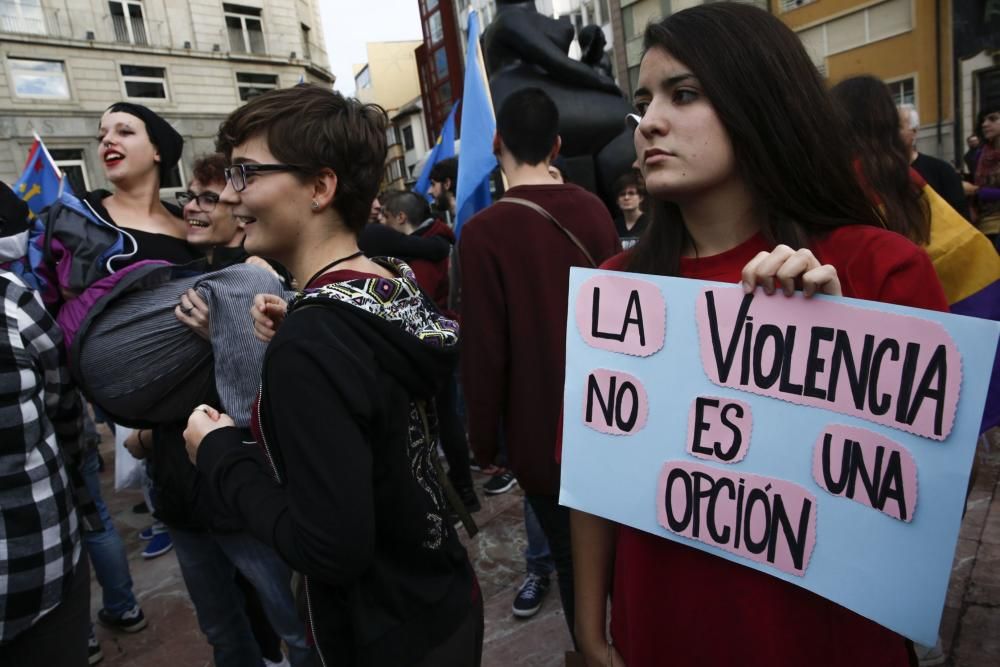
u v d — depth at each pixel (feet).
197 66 74.90
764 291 2.48
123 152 6.21
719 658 2.70
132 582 8.44
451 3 105.09
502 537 9.18
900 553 2.26
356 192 3.51
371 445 3.18
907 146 6.15
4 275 4.14
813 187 2.61
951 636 6.03
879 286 2.47
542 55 10.92
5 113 61.98
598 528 3.26
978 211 12.27
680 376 2.68
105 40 68.08
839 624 2.55
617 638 3.12
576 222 5.62
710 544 2.64
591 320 2.91
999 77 40.63
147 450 5.71
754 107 2.51
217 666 5.84
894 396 2.24
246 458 3.40
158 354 4.73
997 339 2.07
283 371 2.89
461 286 5.63
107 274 5.47
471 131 10.08
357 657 3.34
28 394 3.91
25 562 3.85
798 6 48.96
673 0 52.80
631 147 11.60
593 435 2.91
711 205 2.81
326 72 92.07
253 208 3.39
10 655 4.02
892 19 44.52
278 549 2.99
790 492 2.46
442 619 3.52
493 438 5.71
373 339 3.12
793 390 2.44
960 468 2.15
